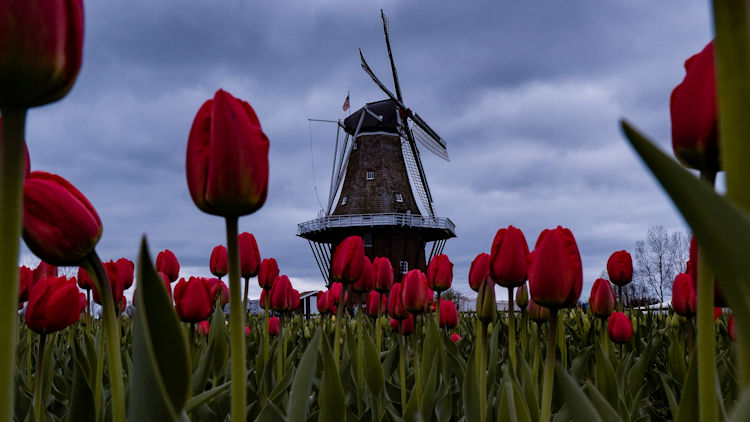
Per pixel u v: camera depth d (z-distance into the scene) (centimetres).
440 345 364
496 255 253
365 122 4094
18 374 357
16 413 284
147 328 99
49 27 77
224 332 341
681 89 94
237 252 123
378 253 3822
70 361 480
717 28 65
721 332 547
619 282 475
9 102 77
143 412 104
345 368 406
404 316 339
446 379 388
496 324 351
